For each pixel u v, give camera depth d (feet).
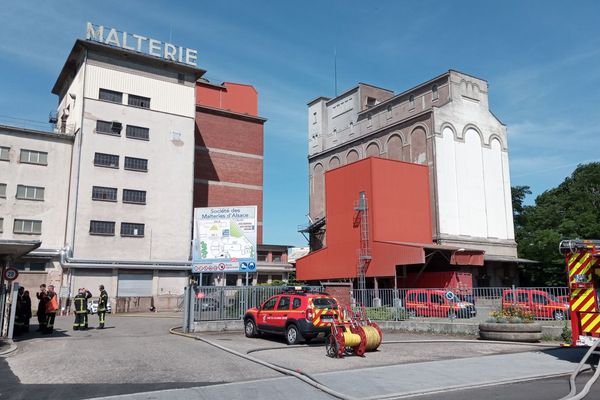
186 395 29.27
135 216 154.92
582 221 173.99
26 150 148.46
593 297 39.91
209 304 72.74
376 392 30.17
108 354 47.03
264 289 77.56
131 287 151.12
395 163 138.72
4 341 53.93
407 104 178.50
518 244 185.57
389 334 69.82
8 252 59.98
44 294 67.36
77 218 145.18
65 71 172.76
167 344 55.26
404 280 130.72
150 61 165.48
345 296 82.38
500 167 171.42
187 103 171.42
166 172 162.81
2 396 29.50
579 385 32.45
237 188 201.87
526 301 64.08
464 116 164.35
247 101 216.74
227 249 87.81
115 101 158.71
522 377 35.19
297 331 54.54
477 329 63.10
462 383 33.04
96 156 151.43
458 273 119.14
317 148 219.00
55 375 36.35
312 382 32.50
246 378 35.09
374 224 130.41
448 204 152.87
